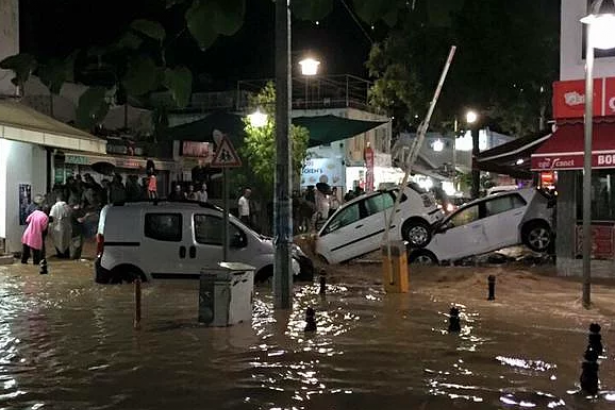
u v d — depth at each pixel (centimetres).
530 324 1073
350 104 3891
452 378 762
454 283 1566
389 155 4516
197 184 3116
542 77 2664
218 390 721
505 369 800
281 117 1216
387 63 2859
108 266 1516
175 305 1252
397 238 1992
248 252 1509
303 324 1067
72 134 1883
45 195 2145
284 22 1209
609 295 1372
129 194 2623
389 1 222
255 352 881
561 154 1519
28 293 1396
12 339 967
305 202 2862
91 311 1189
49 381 759
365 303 1281
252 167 2711
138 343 936
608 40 1199
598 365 754
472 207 1958
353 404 673
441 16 221
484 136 5694
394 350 891
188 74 218
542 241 1908
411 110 2811
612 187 1636
